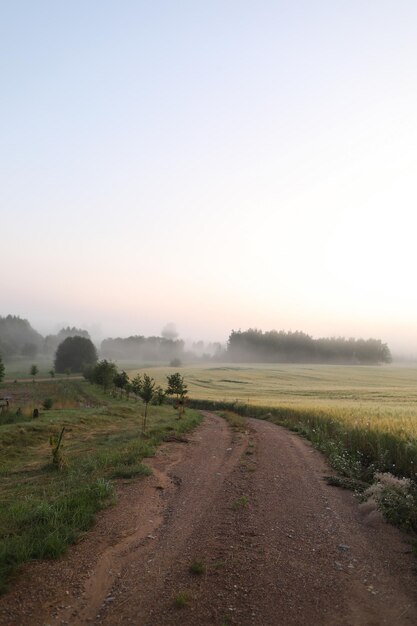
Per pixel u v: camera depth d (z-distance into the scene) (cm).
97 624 480
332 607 535
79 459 1453
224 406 4428
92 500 897
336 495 1106
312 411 2898
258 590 567
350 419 2294
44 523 752
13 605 511
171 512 892
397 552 726
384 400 4672
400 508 908
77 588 557
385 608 539
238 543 728
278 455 1658
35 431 2027
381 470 1429
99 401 4516
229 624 486
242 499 979
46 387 6194
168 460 1460
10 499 980
